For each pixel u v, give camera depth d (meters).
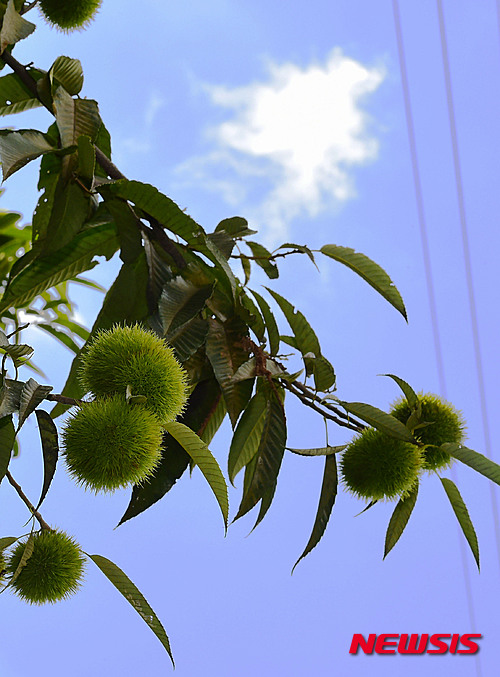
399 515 1.73
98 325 1.78
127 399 1.26
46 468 1.38
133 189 1.62
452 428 1.72
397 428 1.59
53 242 1.74
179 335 1.62
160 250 1.70
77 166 1.70
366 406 1.60
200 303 1.63
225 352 1.71
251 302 1.91
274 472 1.65
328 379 1.69
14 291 1.82
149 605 1.47
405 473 1.61
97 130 1.81
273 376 1.65
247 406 1.81
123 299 1.78
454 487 1.72
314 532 1.67
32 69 1.87
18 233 3.04
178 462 1.63
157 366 1.33
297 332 1.86
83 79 1.85
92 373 1.34
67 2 2.05
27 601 1.48
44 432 1.40
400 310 1.86
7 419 1.43
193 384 1.85
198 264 1.74
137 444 1.25
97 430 1.24
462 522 1.72
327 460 1.70
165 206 1.63
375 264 1.85
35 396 1.29
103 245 1.84
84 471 1.25
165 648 1.46
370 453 1.62
